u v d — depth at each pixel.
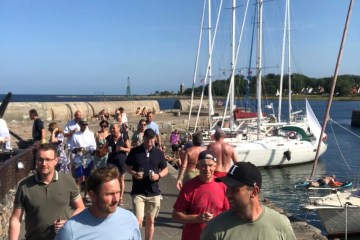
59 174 4.43
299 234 9.38
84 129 10.41
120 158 9.30
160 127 41.88
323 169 28.66
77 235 3.32
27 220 4.36
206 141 28.17
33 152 11.93
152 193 7.25
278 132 31.31
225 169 7.82
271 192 21.66
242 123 32.84
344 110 124.50
